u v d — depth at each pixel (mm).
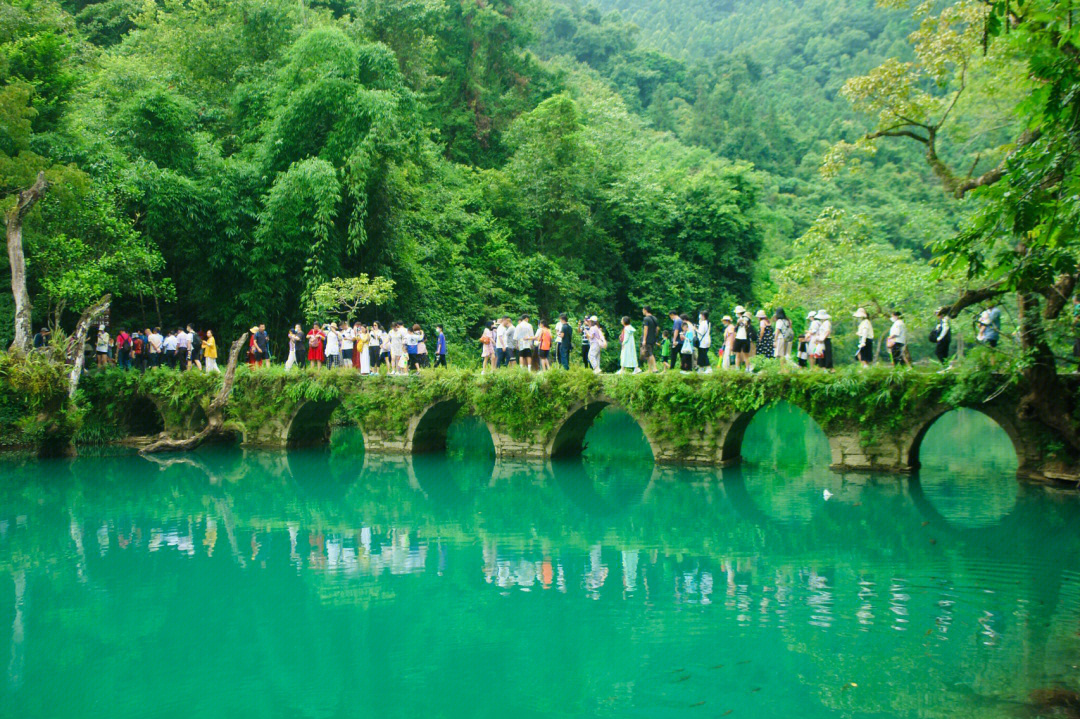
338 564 11781
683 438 18406
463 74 41156
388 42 34844
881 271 17547
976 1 13727
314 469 19750
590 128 41875
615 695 7203
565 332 19844
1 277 21875
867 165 70625
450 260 31516
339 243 24641
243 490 17453
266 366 22578
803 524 13805
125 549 12594
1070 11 6293
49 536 13367
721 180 43281
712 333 41000
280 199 23203
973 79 14953
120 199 22281
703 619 9180
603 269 40125
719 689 7301
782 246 57188
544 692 7359
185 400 22000
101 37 35062
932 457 22281
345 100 24188
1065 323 13609
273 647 8578
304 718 6898
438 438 22594
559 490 17094
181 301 25375
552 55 77938
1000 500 14898
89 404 20812
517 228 36938
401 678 7691
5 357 18234
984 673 7430
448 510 15555
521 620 9281
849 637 8461
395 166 26516
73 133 22219
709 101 80875
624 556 12172
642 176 40750
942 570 10938
